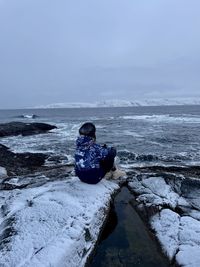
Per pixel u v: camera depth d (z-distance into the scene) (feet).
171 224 7.88
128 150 24.00
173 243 7.10
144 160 20.24
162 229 7.82
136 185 10.77
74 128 49.55
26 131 43.06
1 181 11.51
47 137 36.50
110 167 9.91
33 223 6.87
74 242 6.43
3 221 7.30
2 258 5.71
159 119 68.39
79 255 6.41
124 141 29.45
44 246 6.11
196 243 6.90
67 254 6.04
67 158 20.04
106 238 7.83
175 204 9.18
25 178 11.69
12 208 7.95
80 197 8.43
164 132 37.76
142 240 7.70
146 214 8.79
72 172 12.46
